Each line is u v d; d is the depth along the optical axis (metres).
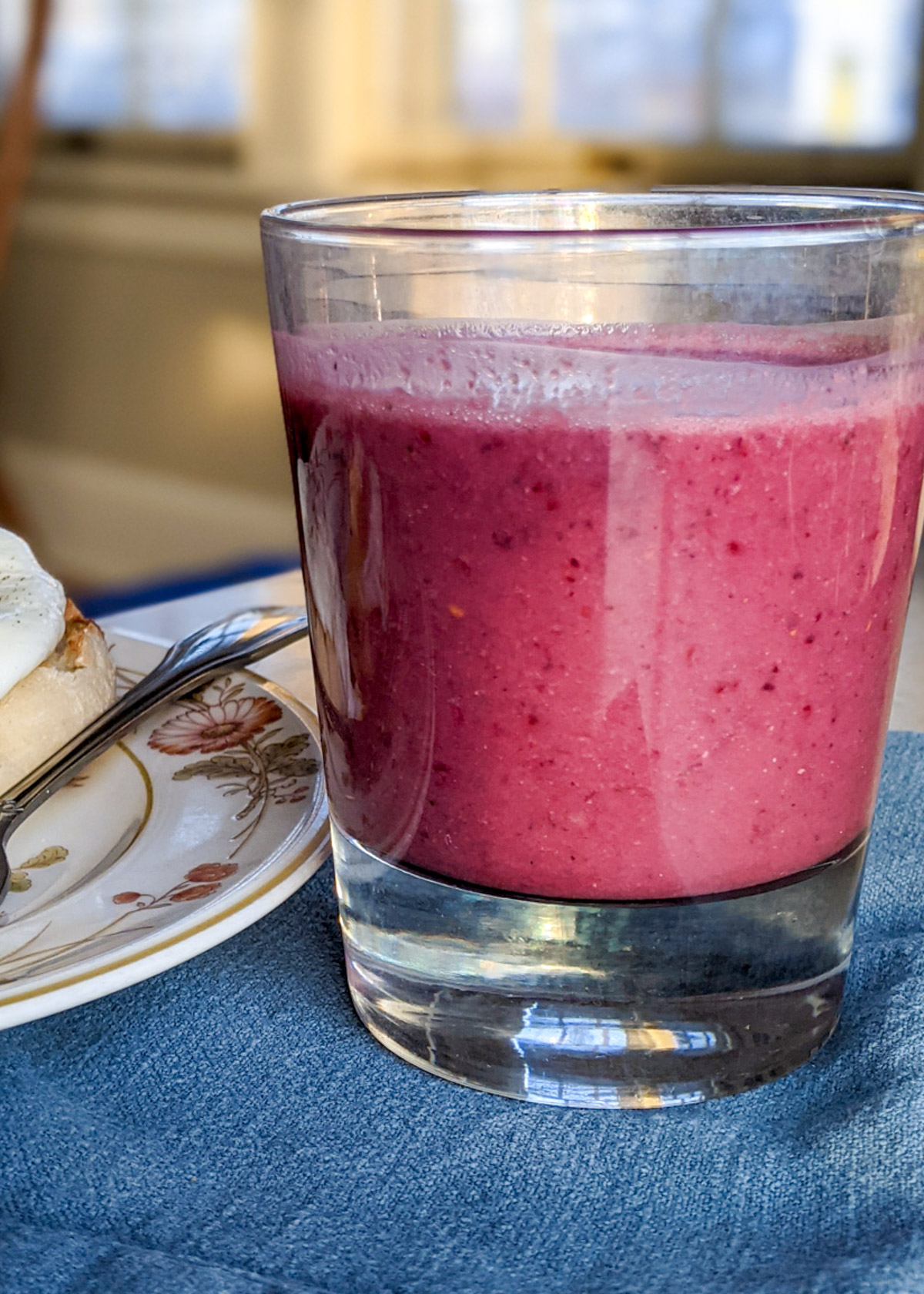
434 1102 0.28
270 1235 0.25
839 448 0.26
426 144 1.90
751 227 0.25
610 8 1.73
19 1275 0.24
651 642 0.26
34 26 1.24
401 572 0.27
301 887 0.33
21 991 0.27
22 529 2.20
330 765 0.29
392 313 0.26
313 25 1.83
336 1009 0.30
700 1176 0.26
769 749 0.27
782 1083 0.28
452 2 1.84
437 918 0.28
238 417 2.06
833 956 0.29
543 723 0.27
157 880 0.31
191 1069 0.28
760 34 1.61
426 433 0.26
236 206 1.98
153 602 0.51
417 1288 0.25
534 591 0.26
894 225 0.26
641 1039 0.27
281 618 0.40
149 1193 0.26
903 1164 0.26
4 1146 0.27
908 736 0.39
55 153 2.17
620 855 0.27
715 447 0.26
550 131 1.82
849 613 0.27
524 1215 0.26
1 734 0.36
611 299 0.26
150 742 0.36
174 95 2.02
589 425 0.26
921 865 0.34
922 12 1.47
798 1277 0.24
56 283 2.24
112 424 2.24
